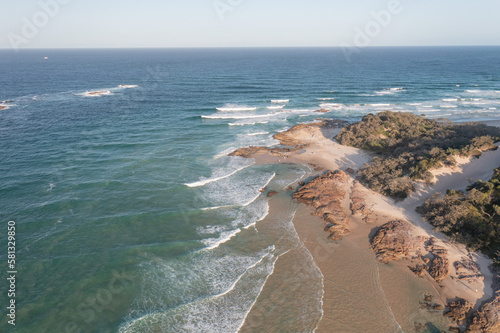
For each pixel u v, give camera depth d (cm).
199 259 1928
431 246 1981
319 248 2045
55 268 1811
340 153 3672
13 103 5791
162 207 2459
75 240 2048
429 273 1795
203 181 2889
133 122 4731
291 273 1830
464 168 2694
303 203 2573
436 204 2256
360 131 3941
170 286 1719
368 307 1605
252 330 1474
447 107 5812
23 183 2733
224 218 2362
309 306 1609
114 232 2145
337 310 1588
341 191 2719
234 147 3803
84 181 2814
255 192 2747
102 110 5416
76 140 3859
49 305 1577
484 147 2830
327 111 5562
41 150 3497
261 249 2036
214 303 1617
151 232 2166
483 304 1555
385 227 2198
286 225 2288
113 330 1456
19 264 1823
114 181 2830
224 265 1886
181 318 1525
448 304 1598
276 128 4584
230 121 4900
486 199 2141
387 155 3419
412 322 1518
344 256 1969
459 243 1969
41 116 4906
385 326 1500
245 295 1672
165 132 4294
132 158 3362
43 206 2398
